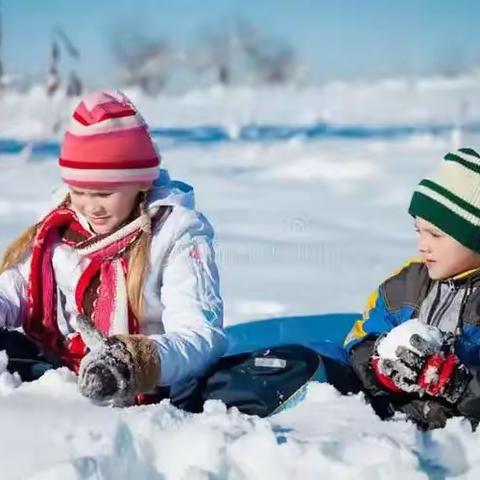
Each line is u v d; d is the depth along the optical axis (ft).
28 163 40.86
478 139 54.75
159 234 9.20
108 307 9.20
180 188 9.68
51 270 9.62
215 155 47.62
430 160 45.03
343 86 122.72
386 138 56.18
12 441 6.78
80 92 41.91
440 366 7.77
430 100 102.17
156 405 7.34
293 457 6.54
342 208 31.01
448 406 8.10
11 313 9.73
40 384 7.70
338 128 65.51
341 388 8.55
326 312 16.60
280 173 40.60
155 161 9.23
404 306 9.46
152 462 6.72
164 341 8.23
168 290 9.05
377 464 6.41
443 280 9.28
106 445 6.64
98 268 9.32
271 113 82.48
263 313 16.57
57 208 9.75
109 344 7.79
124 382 7.52
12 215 27.66
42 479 6.35
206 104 95.81
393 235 25.49
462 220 9.02
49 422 6.91
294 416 7.48
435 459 6.72
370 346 8.75
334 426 7.20
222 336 8.85
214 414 7.11
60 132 45.62
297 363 8.50
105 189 8.94
